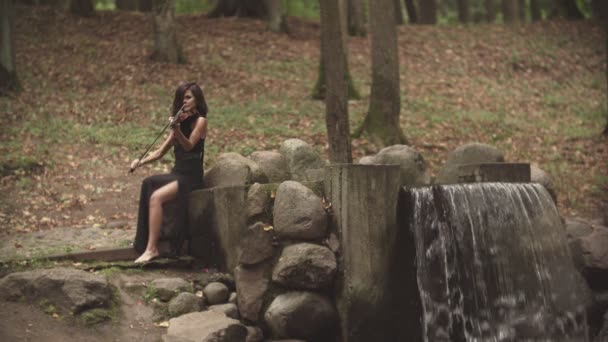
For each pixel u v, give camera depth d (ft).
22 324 18.69
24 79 53.67
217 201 23.40
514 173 26.35
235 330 19.16
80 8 71.97
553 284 23.73
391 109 45.65
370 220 21.25
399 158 26.14
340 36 33.78
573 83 68.80
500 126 53.01
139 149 41.75
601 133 50.83
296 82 60.29
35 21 67.72
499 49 74.84
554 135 51.42
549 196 24.47
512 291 22.93
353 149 43.47
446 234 22.21
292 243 21.06
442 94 61.46
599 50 75.97
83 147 41.37
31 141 41.45
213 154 40.65
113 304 20.22
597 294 25.66
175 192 24.07
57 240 26.09
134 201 33.12
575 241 26.68
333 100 33.55
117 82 55.21
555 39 78.74
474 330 22.34
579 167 43.06
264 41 71.00
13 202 32.04
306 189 21.33
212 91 55.36
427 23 89.45
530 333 22.95
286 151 25.93
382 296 21.21
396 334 21.34
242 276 21.18
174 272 23.08
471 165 26.12
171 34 60.75
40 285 19.80
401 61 70.08
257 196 21.54
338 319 20.80
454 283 22.16
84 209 31.65
